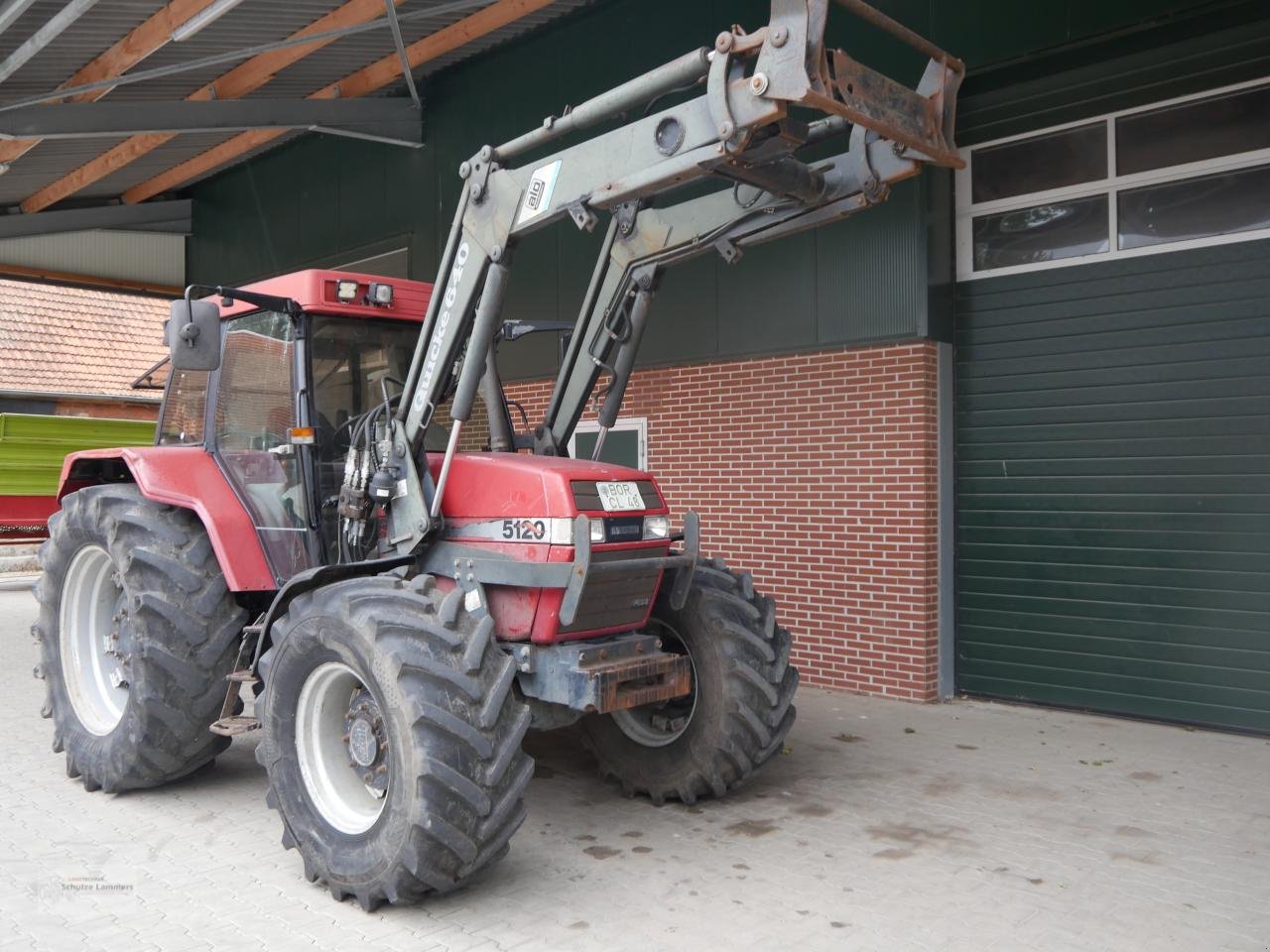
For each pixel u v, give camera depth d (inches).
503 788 139.3
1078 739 237.6
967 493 284.4
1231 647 242.1
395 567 166.4
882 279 278.2
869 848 167.6
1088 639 263.3
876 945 133.2
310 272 179.3
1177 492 249.9
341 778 152.8
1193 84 247.1
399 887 135.9
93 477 220.8
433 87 399.2
